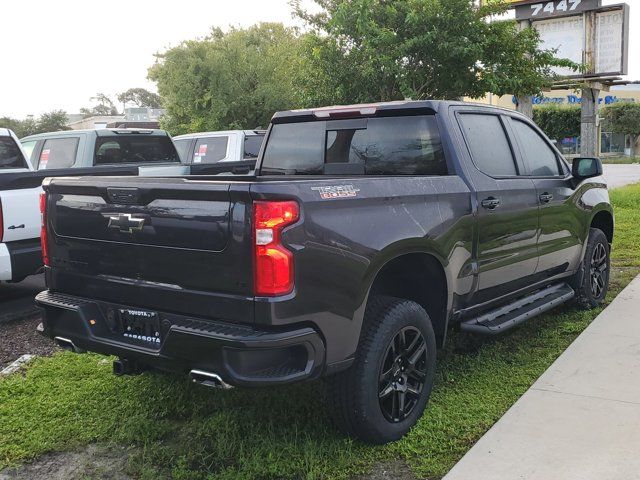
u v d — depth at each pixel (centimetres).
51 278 402
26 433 388
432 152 438
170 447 370
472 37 1036
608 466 332
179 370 335
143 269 348
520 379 457
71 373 485
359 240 337
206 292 323
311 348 316
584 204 590
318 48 1103
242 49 2006
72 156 938
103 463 358
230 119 1967
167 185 329
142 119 5553
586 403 409
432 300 418
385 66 1023
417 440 369
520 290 514
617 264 827
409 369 378
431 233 384
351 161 471
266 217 303
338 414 353
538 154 544
